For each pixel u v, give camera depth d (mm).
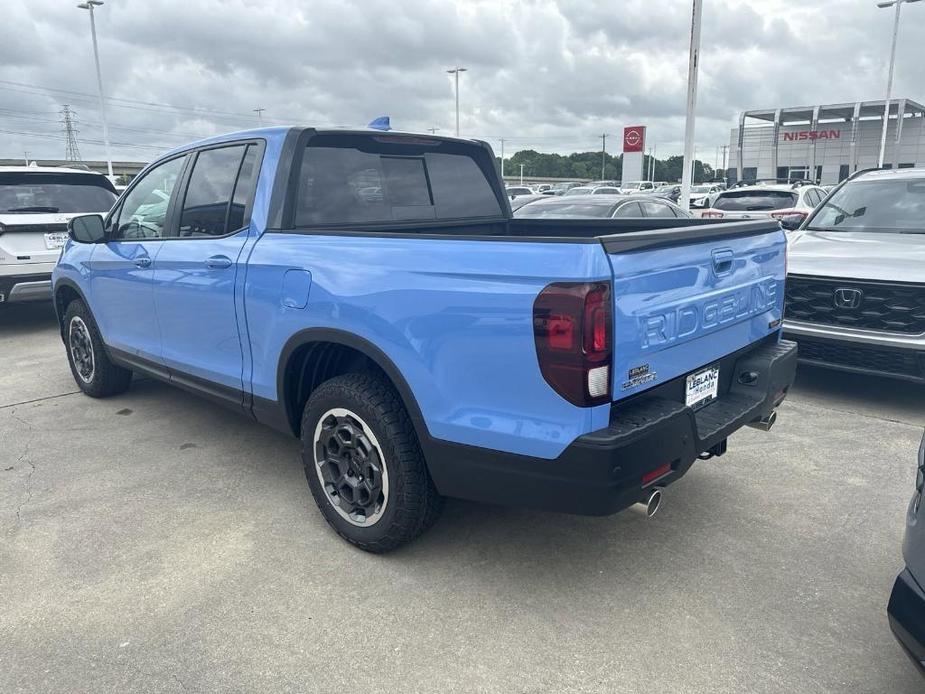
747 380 3320
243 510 3666
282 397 3420
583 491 2449
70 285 5230
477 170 4473
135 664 2518
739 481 3992
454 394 2664
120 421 5000
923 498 2076
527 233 4570
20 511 3650
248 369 3600
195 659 2543
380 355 2859
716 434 2885
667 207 9430
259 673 2473
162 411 5211
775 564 3145
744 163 52406
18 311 9844
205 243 3797
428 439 2781
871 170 7188
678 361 2799
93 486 3951
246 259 3467
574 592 2943
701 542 3334
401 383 2812
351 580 3027
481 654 2570
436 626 2725
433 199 4168
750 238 3258
